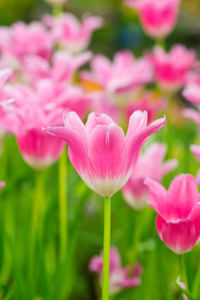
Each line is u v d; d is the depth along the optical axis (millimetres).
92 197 1361
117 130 753
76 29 1362
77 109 927
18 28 1211
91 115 780
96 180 766
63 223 983
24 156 921
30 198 1175
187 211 798
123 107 1195
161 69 1285
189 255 944
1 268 1024
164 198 797
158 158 973
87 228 1342
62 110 886
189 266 946
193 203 796
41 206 1023
